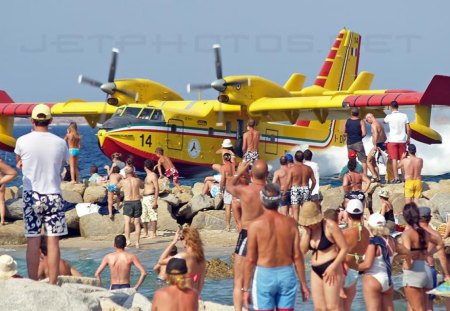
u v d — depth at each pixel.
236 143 109.44
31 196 32.47
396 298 43.72
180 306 26.86
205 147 105.81
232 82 104.06
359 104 99.12
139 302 34.94
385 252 33.25
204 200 74.81
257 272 29.77
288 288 29.66
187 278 27.25
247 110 106.62
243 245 34.62
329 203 71.50
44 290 29.20
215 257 59.00
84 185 79.31
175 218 75.06
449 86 92.12
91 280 38.91
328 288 31.23
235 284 34.94
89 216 71.25
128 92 105.50
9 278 30.31
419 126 91.12
